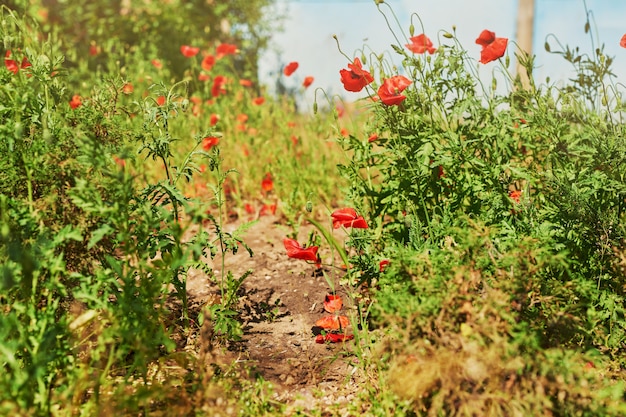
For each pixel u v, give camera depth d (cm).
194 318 276
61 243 215
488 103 283
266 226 417
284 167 443
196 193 461
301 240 384
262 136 498
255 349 260
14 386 166
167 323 269
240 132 488
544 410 180
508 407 178
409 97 278
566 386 175
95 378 218
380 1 275
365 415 212
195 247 198
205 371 216
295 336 272
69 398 184
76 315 227
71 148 224
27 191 226
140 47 676
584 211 249
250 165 477
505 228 247
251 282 323
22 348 199
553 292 212
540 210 266
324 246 369
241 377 234
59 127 231
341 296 304
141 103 256
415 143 276
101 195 221
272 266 342
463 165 283
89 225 220
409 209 279
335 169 455
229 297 261
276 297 308
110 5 754
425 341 194
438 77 276
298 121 543
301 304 301
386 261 250
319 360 250
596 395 176
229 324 264
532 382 180
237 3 869
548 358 181
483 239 210
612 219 249
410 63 273
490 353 179
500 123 276
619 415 181
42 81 234
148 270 204
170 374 230
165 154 256
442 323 194
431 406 198
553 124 274
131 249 204
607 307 237
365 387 223
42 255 195
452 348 190
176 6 759
